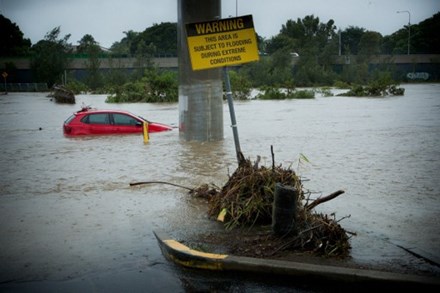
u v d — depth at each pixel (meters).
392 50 115.12
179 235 6.15
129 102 42.28
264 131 17.48
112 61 87.31
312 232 5.56
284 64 88.69
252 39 7.52
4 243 6.07
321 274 4.88
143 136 15.65
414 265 5.08
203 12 14.31
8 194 8.66
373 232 6.21
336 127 18.64
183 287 4.83
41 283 4.93
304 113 25.88
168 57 96.94
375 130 17.59
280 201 5.79
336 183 9.20
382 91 47.03
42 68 82.69
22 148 14.02
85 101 45.81
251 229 6.29
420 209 7.34
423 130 17.47
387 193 8.38
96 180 9.73
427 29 105.88
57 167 11.17
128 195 8.45
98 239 6.20
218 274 5.14
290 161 11.57
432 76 94.62
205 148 13.59
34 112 29.80
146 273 5.17
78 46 101.06
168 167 11.00
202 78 14.53
